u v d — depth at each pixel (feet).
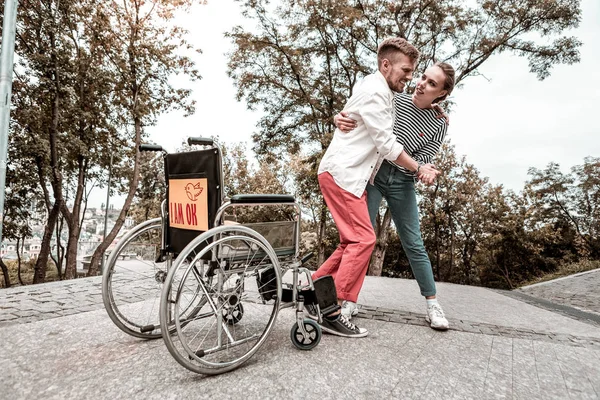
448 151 77.56
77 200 49.73
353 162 7.07
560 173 104.58
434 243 85.20
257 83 52.31
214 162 5.57
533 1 44.11
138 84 51.67
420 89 7.66
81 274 54.80
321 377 5.09
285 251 6.24
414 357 6.04
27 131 45.55
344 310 7.55
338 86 55.11
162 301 4.57
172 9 50.06
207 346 6.10
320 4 46.14
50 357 5.56
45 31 42.14
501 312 10.53
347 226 7.24
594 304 16.10
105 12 48.26
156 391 4.54
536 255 84.94
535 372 5.69
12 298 9.61
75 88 47.50
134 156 53.31
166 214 6.55
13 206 51.29
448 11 47.03
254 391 4.61
